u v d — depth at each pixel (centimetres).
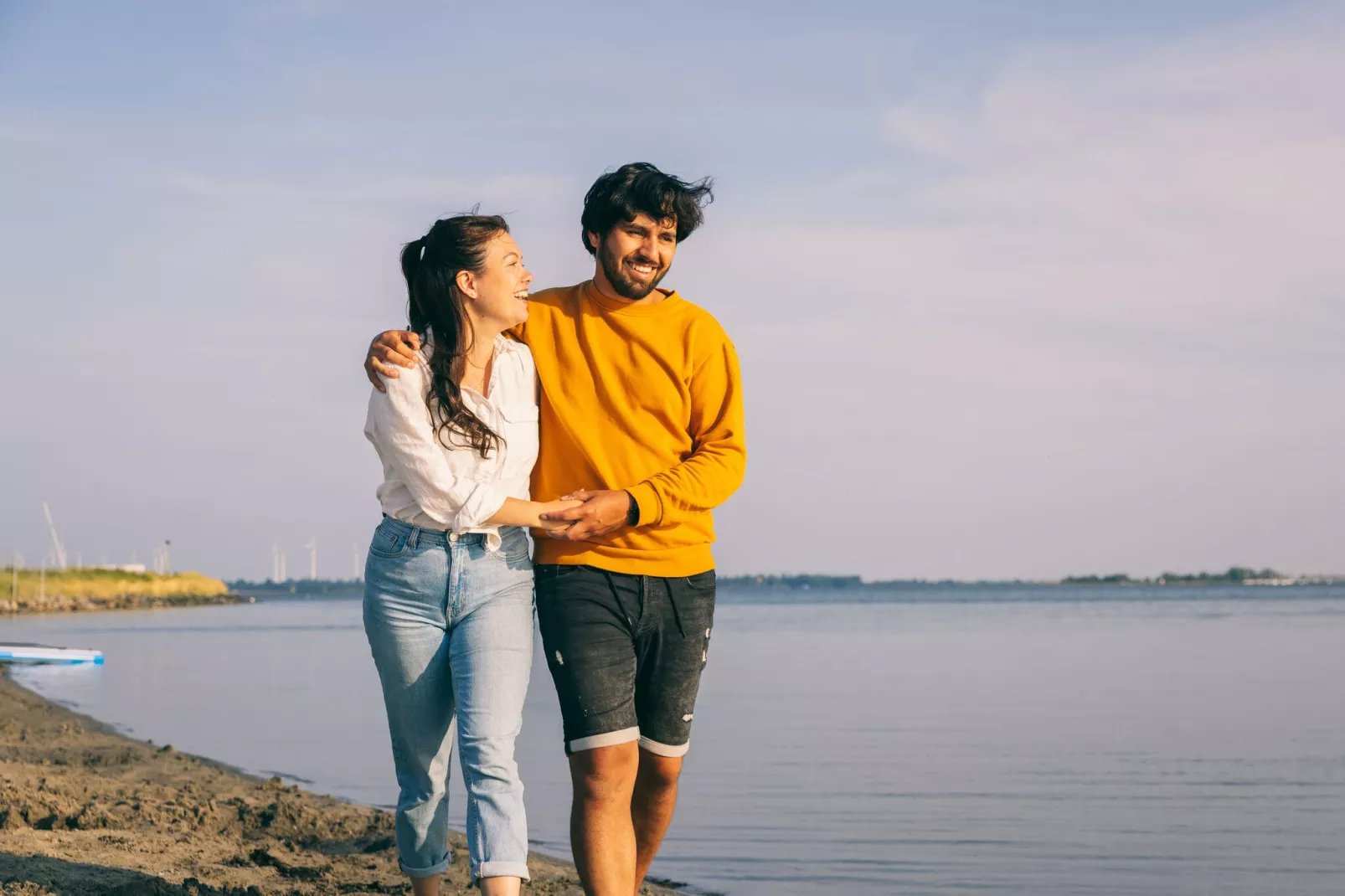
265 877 479
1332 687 1852
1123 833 732
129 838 521
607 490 338
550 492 352
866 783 916
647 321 354
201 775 808
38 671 2141
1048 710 1493
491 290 330
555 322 357
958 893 595
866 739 1192
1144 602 11575
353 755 1009
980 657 2795
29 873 408
